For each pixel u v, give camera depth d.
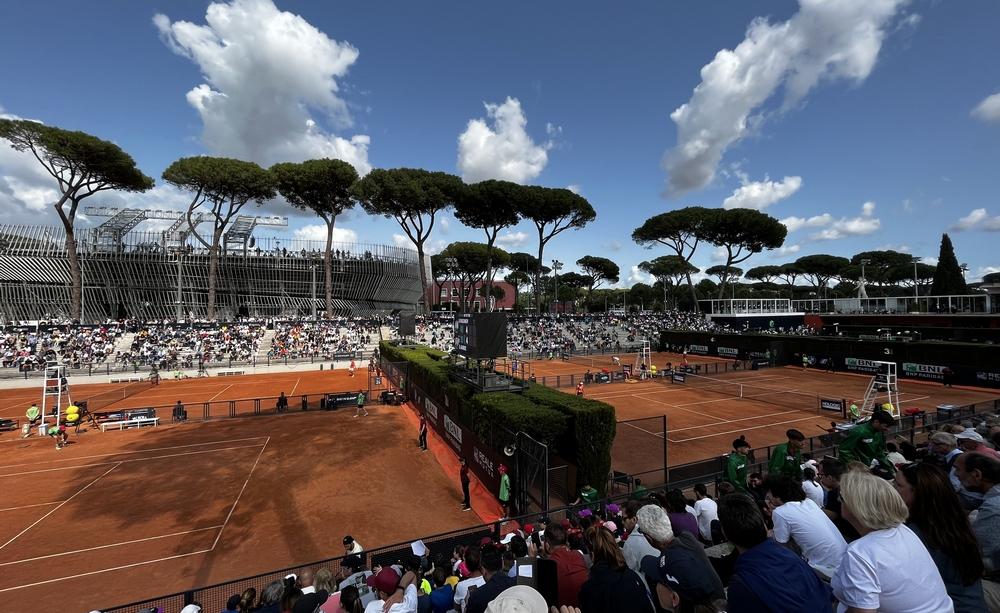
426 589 7.21
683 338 59.59
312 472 17.48
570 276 125.06
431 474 17.20
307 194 63.88
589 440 12.81
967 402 27.88
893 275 91.62
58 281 64.50
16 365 40.84
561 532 5.04
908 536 2.89
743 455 9.01
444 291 128.25
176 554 11.54
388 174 59.19
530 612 2.95
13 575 10.62
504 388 17.64
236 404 30.19
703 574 3.39
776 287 126.31
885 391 31.98
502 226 69.50
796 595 2.69
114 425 24.31
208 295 68.56
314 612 5.78
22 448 20.92
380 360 45.47
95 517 13.66
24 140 46.03
